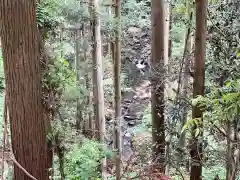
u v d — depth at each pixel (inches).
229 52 131.7
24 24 128.5
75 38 279.0
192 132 137.8
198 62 136.1
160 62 183.9
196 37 135.3
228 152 124.3
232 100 96.5
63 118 194.9
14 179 142.3
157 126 186.4
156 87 181.2
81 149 166.2
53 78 179.6
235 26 132.3
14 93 134.0
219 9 139.3
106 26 258.1
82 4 254.5
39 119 138.4
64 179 153.6
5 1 126.2
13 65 131.3
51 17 194.7
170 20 234.2
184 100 165.3
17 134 137.5
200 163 143.1
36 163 140.3
